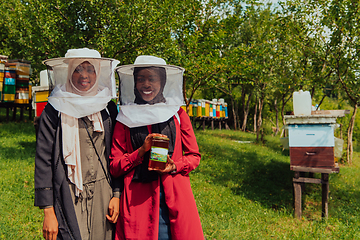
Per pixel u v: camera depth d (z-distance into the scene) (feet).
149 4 24.54
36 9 23.95
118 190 6.69
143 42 25.04
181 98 7.03
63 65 6.34
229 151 34.55
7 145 26.76
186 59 26.68
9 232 12.45
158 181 6.47
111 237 6.59
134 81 6.74
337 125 17.20
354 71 30.83
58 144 6.03
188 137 7.20
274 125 72.18
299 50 34.68
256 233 14.84
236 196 20.49
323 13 30.19
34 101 21.76
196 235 6.58
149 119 6.40
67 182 6.04
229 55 28.86
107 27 25.05
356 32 28.32
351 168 31.53
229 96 78.54
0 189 16.99
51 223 5.82
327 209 17.67
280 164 30.40
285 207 19.54
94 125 6.42
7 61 36.63
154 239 6.29
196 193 20.04
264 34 40.91
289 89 38.17
